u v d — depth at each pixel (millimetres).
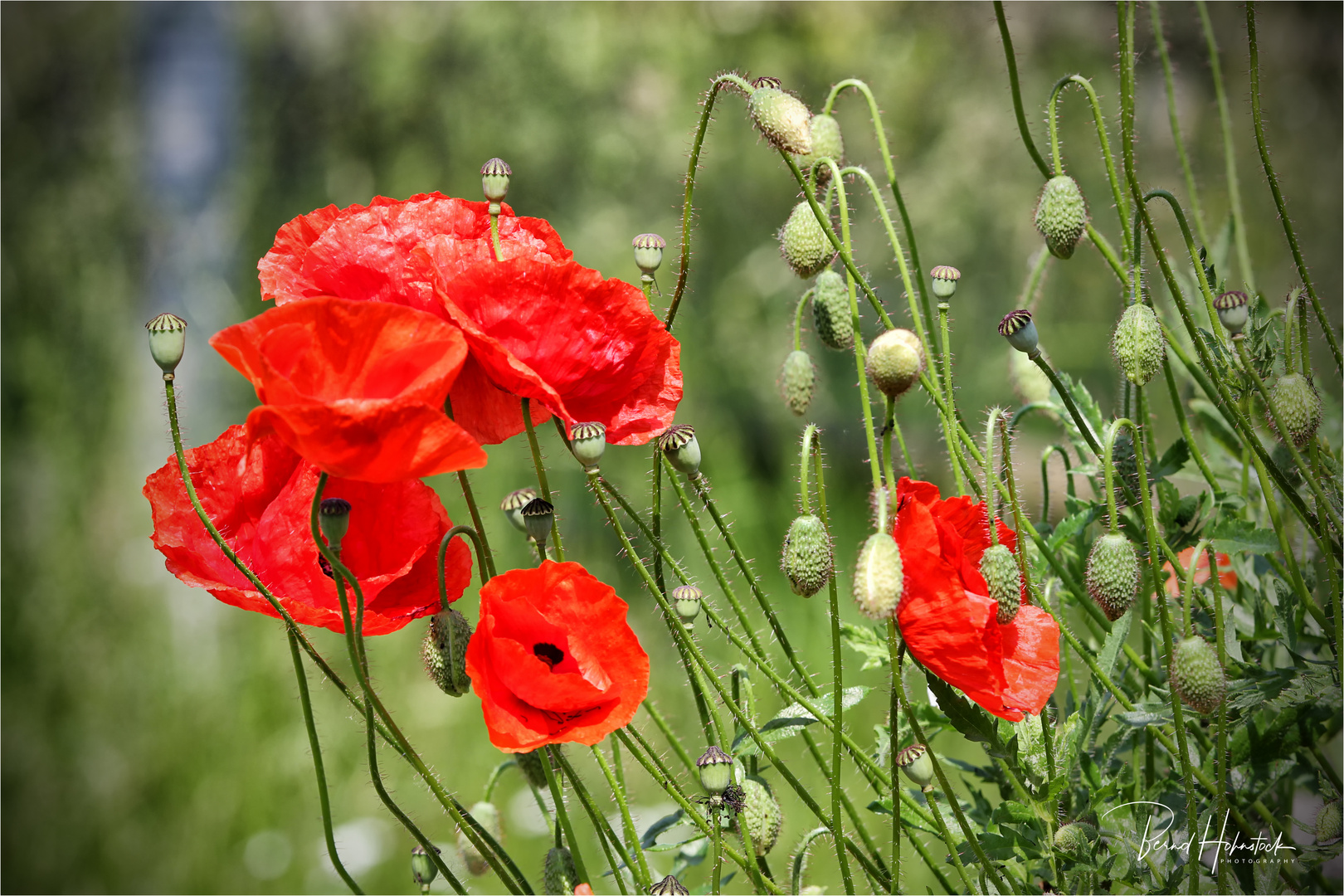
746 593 2809
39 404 3139
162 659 2736
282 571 1086
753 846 1101
